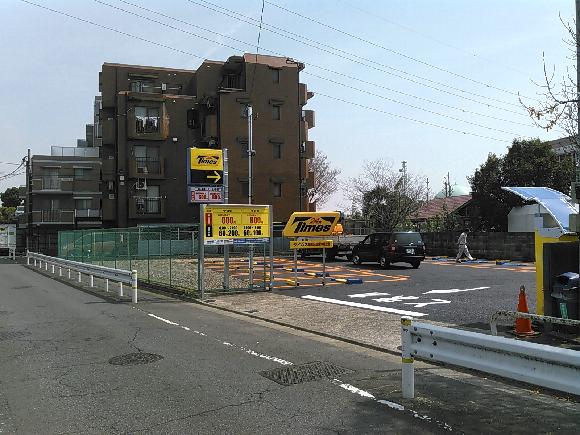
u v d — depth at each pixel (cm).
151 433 426
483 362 436
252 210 1432
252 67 3709
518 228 3359
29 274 2366
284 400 507
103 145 3778
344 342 803
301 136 3812
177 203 3812
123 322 991
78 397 523
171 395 526
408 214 4100
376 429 428
